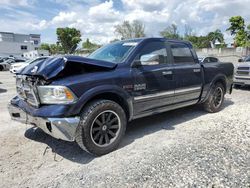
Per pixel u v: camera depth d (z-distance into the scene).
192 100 5.20
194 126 4.82
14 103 3.93
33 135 4.40
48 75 3.25
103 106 3.48
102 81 3.51
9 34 87.69
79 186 2.80
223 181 2.81
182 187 2.72
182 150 3.66
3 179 2.97
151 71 4.16
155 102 4.31
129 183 2.82
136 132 4.55
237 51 32.12
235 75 9.66
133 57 4.00
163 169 3.11
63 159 3.49
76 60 3.34
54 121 3.16
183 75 4.78
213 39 63.50
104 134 3.60
